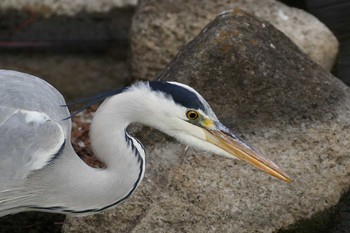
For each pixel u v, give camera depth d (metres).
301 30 15.77
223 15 13.03
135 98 10.05
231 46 12.39
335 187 11.88
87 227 11.48
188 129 10.16
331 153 12.08
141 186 11.62
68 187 10.35
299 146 12.06
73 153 10.43
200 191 11.59
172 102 10.03
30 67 17.05
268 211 11.52
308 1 18.06
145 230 11.33
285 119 12.23
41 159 10.20
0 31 18.08
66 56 17.55
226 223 11.41
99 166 13.02
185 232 11.34
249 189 11.62
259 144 12.00
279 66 12.49
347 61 16.30
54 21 18.09
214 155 11.80
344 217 12.24
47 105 10.38
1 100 10.21
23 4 18.06
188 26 15.70
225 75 12.30
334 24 17.36
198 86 12.25
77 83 16.42
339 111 12.45
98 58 17.47
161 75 12.87
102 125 10.12
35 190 10.34
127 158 10.21
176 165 11.77
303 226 11.66
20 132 10.12
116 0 18.08
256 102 12.25
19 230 12.23
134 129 12.10
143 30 15.77
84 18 18.12
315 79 12.60
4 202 10.37
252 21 12.87
